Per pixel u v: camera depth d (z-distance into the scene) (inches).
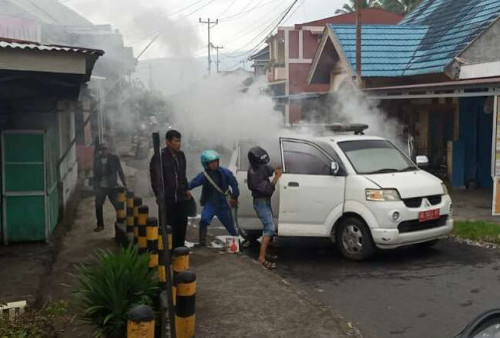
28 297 245.9
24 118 370.3
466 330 118.7
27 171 342.6
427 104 660.1
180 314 178.2
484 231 369.1
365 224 305.9
